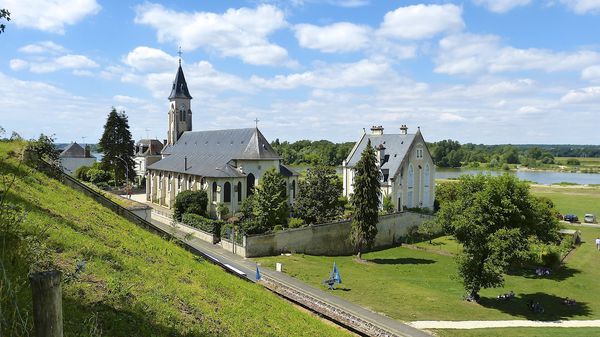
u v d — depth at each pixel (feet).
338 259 186.91
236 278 88.74
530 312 126.52
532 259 132.77
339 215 216.33
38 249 44.96
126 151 343.05
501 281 132.36
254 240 172.86
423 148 284.61
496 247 125.29
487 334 105.29
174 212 228.22
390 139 288.92
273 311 73.51
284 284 133.59
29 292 33.83
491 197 132.16
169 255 75.61
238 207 241.14
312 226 192.44
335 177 220.64
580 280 164.25
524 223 134.51
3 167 76.23
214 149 278.67
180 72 337.52
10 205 50.85
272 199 193.36
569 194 453.17
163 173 291.79
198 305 56.34
